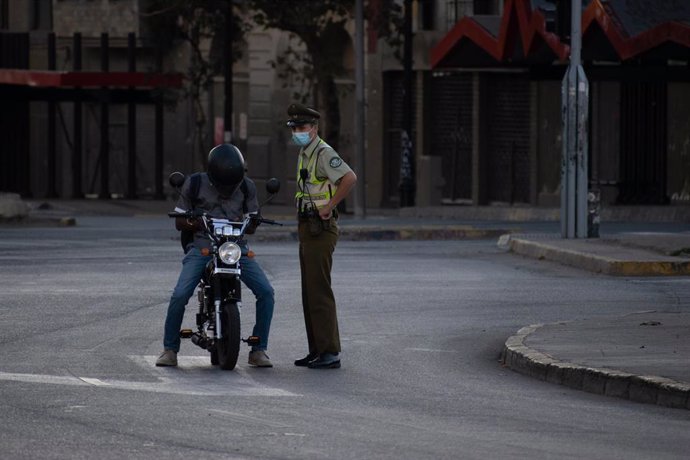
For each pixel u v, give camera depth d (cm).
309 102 11600
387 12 10338
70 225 8119
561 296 4259
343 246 6309
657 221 8069
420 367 3009
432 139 10988
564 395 2659
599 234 6391
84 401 2503
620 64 8631
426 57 10825
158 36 11631
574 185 5938
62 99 11462
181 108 12044
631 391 2609
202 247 2977
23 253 5819
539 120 10012
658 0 7944
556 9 5928
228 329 2884
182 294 2958
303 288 3009
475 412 2459
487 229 7175
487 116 10475
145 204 10856
